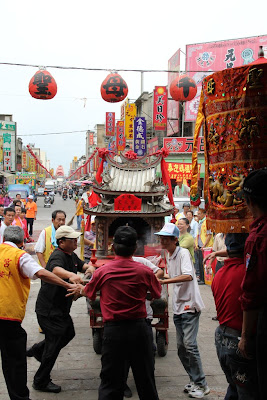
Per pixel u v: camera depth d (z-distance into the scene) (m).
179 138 20.83
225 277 3.24
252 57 20.45
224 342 3.18
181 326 4.60
